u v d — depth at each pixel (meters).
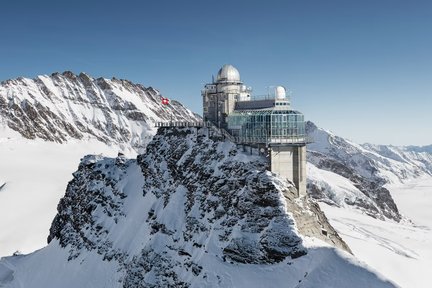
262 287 56.47
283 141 72.88
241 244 61.72
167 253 74.75
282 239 59.38
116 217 105.25
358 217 199.62
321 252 57.50
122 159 123.94
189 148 90.75
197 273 64.12
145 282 72.62
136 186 109.38
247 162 72.50
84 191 121.44
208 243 66.44
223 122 86.94
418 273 98.88
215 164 78.50
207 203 74.00
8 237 158.00
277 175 66.38
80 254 105.62
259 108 81.56
